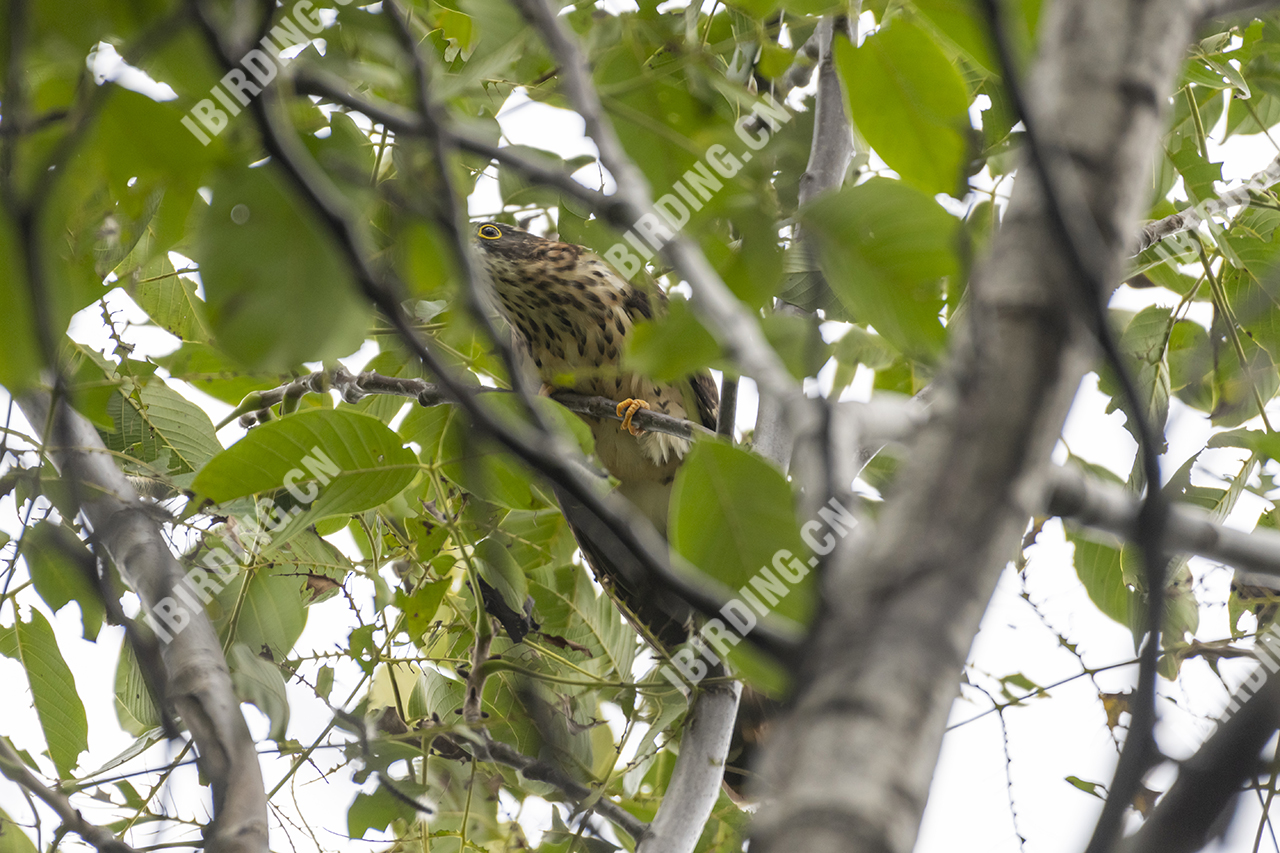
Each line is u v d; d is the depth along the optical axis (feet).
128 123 7.13
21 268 7.07
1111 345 6.28
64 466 16.02
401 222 8.98
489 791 22.66
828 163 19.38
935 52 10.52
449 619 23.82
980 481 5.63
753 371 7.92
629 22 12.64
